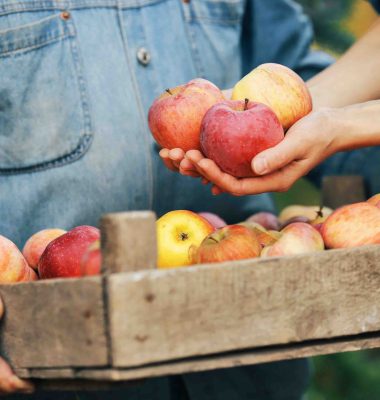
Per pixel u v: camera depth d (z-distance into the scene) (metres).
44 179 2.48
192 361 1.50
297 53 3.06
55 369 1.54
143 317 1.42
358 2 3.52
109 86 2.56
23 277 1.89
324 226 1.88
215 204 2.75
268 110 1.82
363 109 1.95
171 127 1.92
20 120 2.47
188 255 1.81
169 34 2.70
